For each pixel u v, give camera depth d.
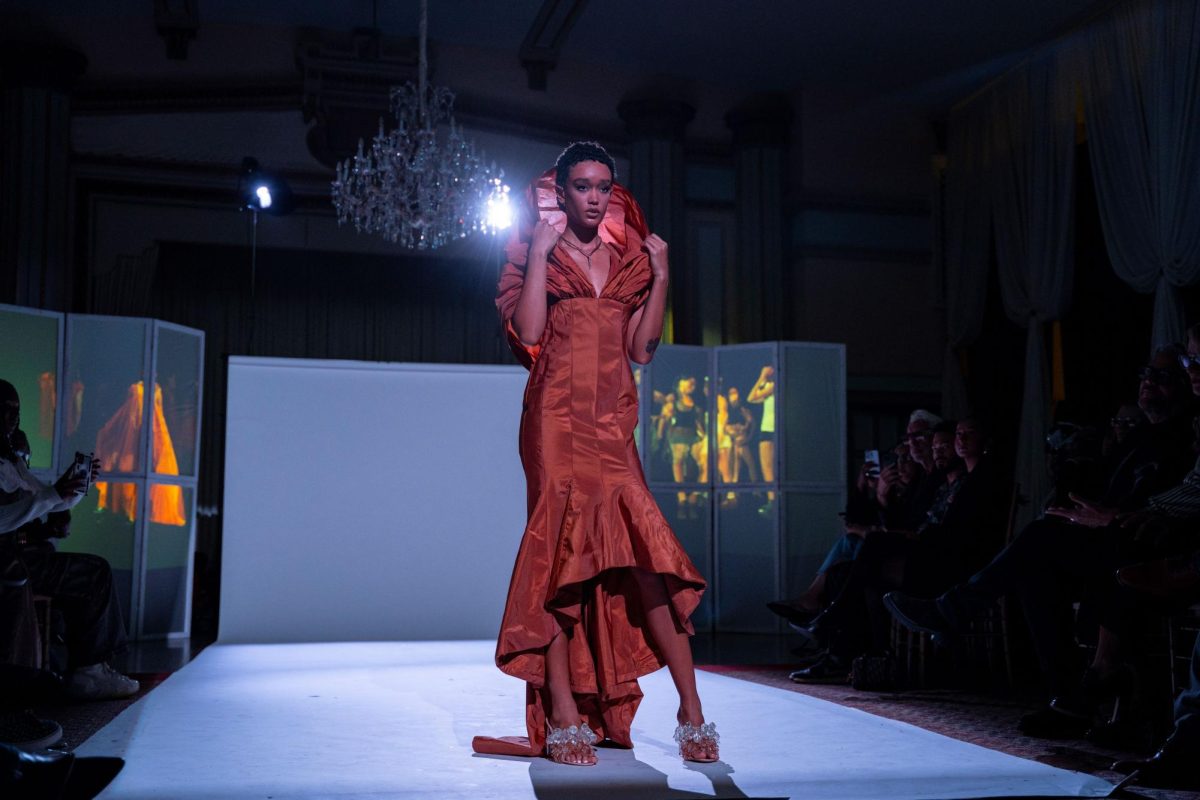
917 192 9.95
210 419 9.73
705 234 9.77
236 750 2.42
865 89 9.84
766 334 9.62
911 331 9.84
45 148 8.61
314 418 7.25
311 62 9.16
